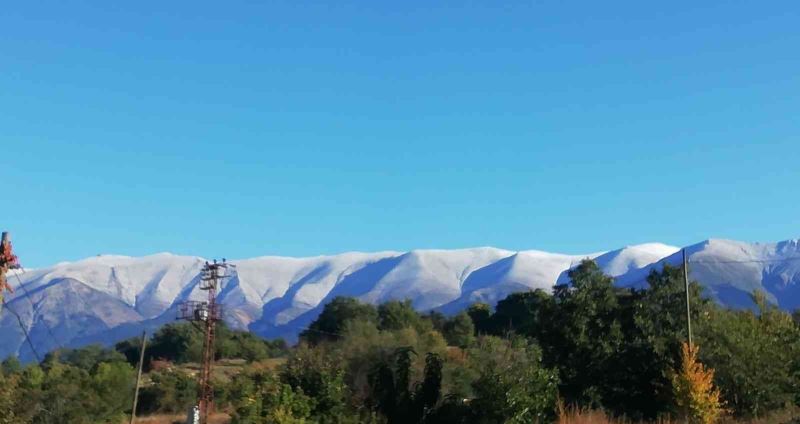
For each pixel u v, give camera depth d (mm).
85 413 59281
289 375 33312
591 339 37656
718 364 35125
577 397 36125
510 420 30953
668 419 33031
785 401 35156
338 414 32094
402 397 34719
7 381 60500
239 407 29562
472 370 33750
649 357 36531
